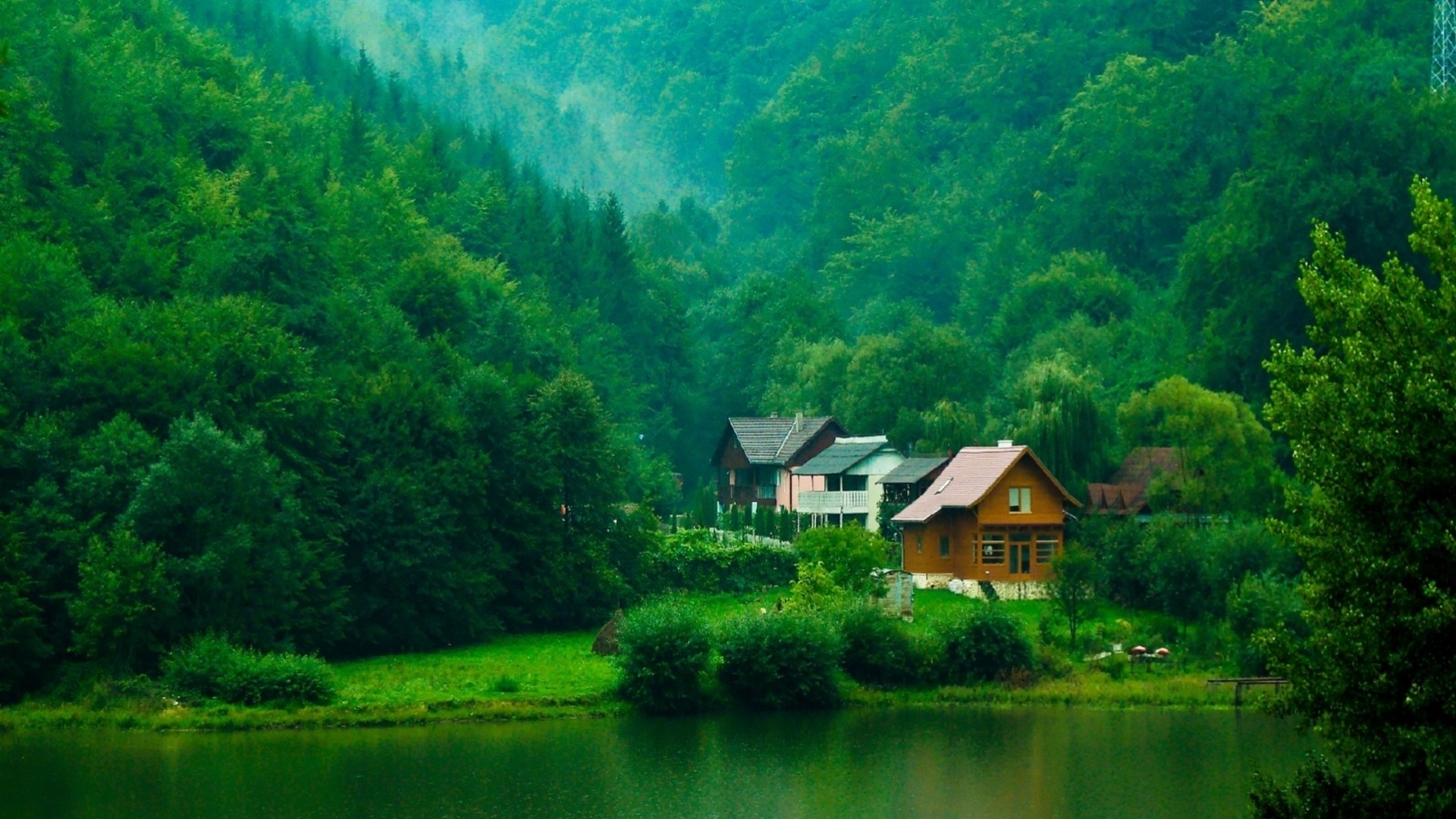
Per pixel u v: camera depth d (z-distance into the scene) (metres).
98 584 76.00
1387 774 35.56
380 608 93.44
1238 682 81.19
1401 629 34.88
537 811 57.69
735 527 127.88
